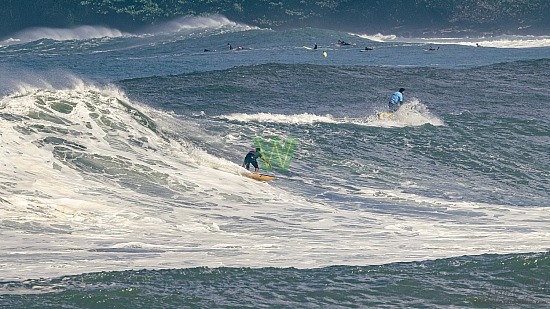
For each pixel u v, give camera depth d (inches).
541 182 3855.8
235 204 3225.9
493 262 2388.0
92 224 2810.0
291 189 3558.1
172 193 3272.6
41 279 2170.3
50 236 2640.3
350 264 2399.1
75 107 3941.9
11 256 2397.9
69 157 3457.2
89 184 3238.2
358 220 3065.9
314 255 2519.7
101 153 3565.5
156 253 2493.8
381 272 2310.5
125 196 3161.9
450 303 2079.2
